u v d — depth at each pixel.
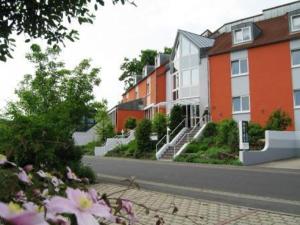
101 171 18.62
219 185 13.48
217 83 35.16
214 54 35.50
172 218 7.90
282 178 15.41
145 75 52.47
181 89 38.66
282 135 25.44
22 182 1.73
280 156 25.16
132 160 28.38
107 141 38.56
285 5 38.22
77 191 1.40
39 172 1.87
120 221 1.82
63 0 6.79
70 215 1.33
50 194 1.61
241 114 33.22
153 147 32.84
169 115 36.22
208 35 44.62
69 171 2.02
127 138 39.00
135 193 11.06
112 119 52.91
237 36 34.59
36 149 2.47
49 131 9.27
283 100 31.05
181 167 20.92
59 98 16.45
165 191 11.91
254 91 32.66
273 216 8.31
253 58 33.06
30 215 1.16
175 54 41.31
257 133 27.66
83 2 6.93
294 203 10.07
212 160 24.66
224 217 8.16
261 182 14.21
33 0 6.62
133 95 59.03
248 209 9.06
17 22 6.72
